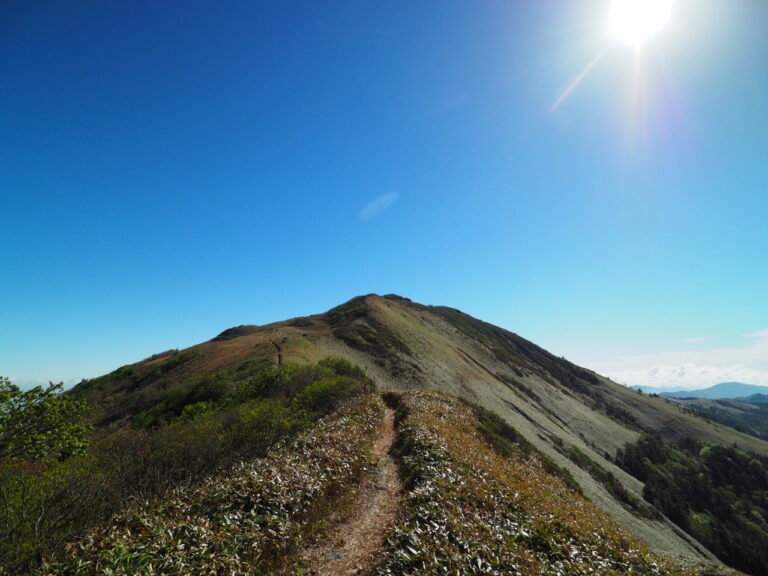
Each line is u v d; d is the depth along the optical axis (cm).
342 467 1510
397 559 857
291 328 8706
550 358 16462
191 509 1042
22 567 813
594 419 11206
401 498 1263
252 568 823
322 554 961
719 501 8850
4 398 1305
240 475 1282
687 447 12212
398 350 7469
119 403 4862
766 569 6047
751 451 12862
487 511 1205
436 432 2058
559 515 1420
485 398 6750
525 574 862
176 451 1641
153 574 709
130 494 1277
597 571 1027
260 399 2898
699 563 2255
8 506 950
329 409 2550
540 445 5475
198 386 3916
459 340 12469
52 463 1309
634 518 4691
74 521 1034
